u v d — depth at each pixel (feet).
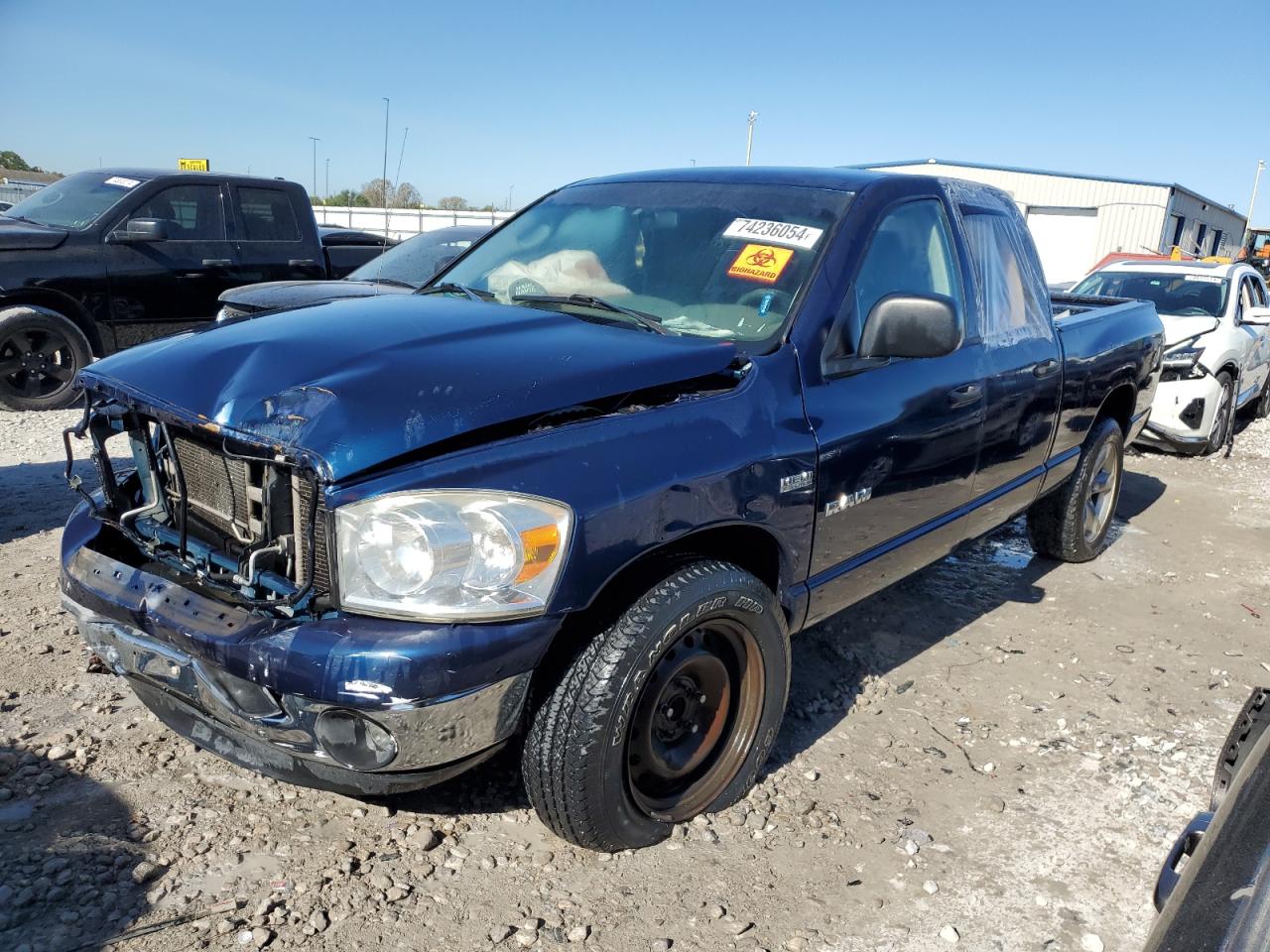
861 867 9.11
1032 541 18.16
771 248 10.78
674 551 8.95
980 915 8.57
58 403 28.30
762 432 9.27
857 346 10.66
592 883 8.63
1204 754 11.53
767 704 9.79
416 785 7.77
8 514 17.83
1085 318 16.28
